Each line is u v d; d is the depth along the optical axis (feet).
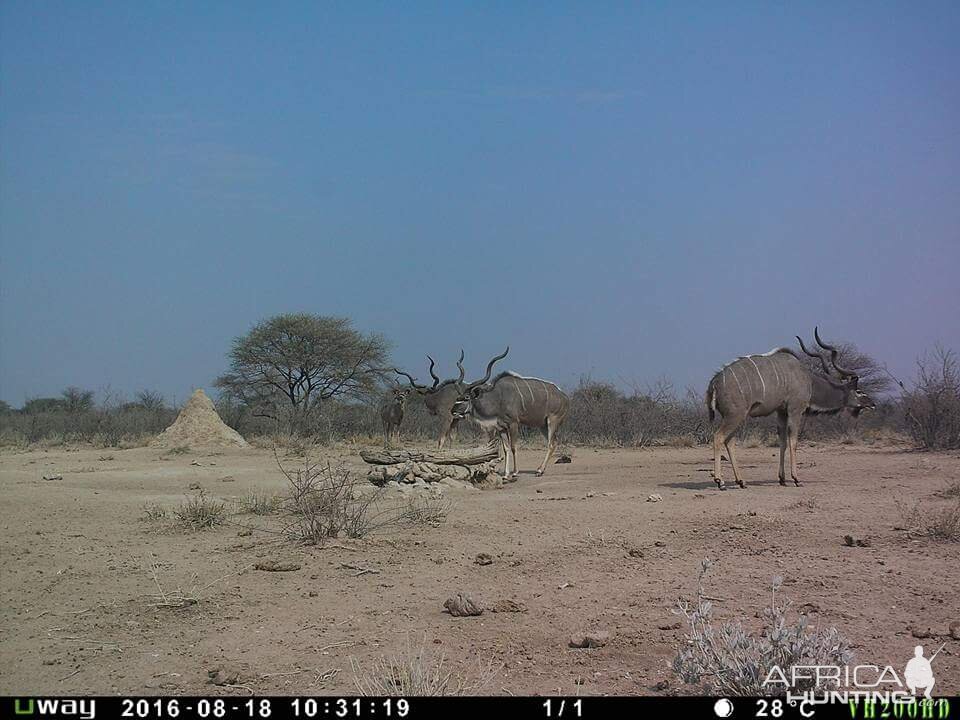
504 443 64.54
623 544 36.27
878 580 30.40
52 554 35.81
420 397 119.55
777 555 34.17
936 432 84.79
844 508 44.32
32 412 150.51
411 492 50.98
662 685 21.99
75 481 61.16
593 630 26.07
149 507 46.85
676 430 104.83
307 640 25.93
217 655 24.98
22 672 24.11
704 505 45.98
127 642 26.18
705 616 22.18
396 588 30.76
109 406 126.21
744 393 53.98
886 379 116.67
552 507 45.52
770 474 63.72
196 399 97.25
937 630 25.35
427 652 24.68
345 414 119.24
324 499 40.40
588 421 105.19
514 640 25.48
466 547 36.22
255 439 108.06
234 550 36.11
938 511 42.06
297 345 135.44
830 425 103.76
